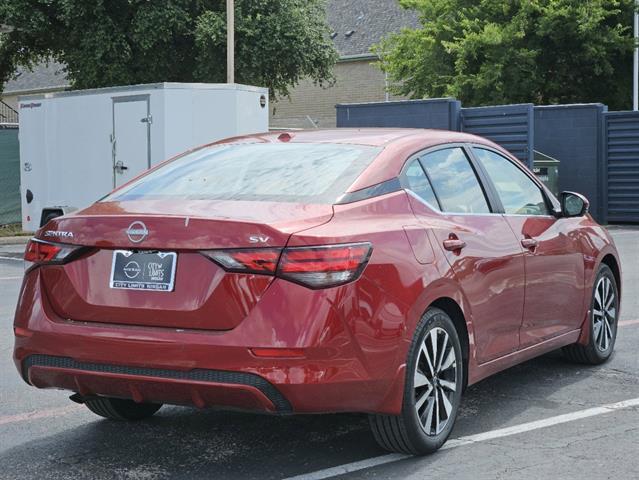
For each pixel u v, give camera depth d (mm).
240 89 13617
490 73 27969
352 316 4062
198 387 4012
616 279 7000
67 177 14586
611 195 23141
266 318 3953
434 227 4738
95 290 4297
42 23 29594
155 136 13242
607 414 5410
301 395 3953
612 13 27922
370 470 4414
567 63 29516
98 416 5488
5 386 6266
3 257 15289
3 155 20328
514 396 5863
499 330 5219
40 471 4453
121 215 4293
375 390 4191
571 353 6672
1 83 35344
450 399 4758
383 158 4809
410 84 31672
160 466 4527
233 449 4801
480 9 29438
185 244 4094
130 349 4109
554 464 4480
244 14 30234
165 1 29094
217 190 4660
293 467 4484
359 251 4141
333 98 44656
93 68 29875
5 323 8672
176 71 31469
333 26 46188
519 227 5570
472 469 4414
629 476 4301
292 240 4008
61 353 4285
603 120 23062
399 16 44094
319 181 4602
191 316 4070
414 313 4379
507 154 5953
